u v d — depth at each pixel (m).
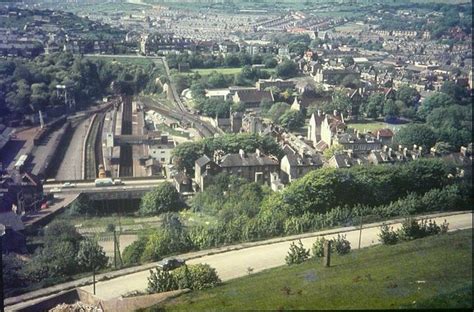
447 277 129.62
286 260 157.00
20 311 134.62
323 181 199.12
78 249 170.50
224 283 140.50
